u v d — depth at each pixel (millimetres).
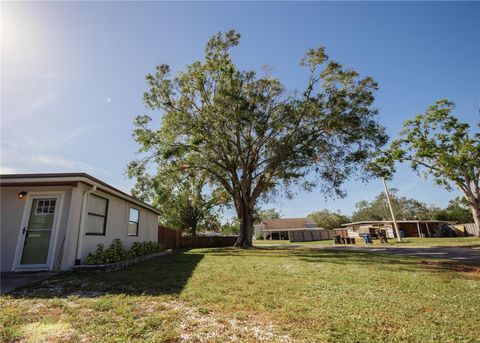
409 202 67812
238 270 8391
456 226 38250
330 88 19594
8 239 8000
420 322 3939
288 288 5949
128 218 12609
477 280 7027
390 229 40656
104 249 9664
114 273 7684
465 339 3367
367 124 19344
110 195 10719
